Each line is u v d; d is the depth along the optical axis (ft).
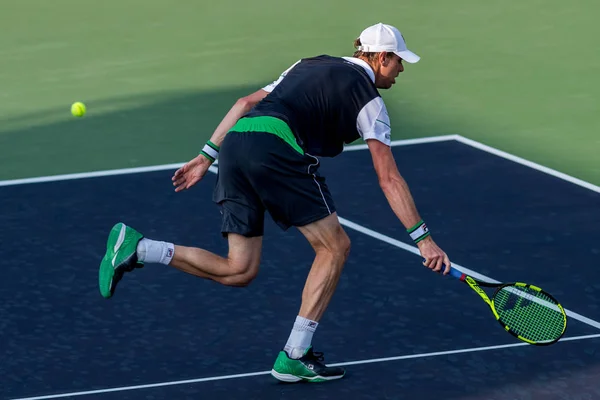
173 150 98.07
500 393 55.16
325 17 142.61
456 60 124.77
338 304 65.92
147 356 59.98
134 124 105.70
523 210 81.20
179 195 84.69
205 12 145.59
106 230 78.13
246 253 57.31
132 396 55.57
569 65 122.52
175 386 56.59
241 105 59.88
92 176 89.86
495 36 133.49
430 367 58.08
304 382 56.75
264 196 55.57
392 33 56.49
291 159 54.90
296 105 55.52
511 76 119.03
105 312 65.31
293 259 72.38
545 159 94.32
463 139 98.68
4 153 97.91
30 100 113.50
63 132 103.71
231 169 55.72
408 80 118.21
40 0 152.15
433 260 55.16
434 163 91.97
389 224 78.59
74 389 56.44
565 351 59.62
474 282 55.93
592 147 97.19
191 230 78.07
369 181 87.30
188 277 69.82
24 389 56.49
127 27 139.33
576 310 65.05
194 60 126.52
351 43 132.36
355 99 55.21
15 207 82.74
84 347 61.11
